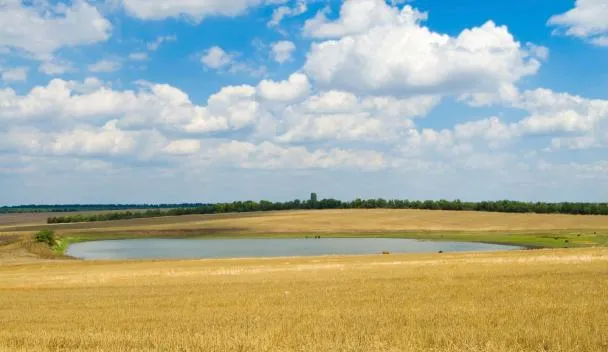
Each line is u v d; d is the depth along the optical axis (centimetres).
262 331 1625
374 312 1972
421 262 4966
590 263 4016
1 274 5225
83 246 12294
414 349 1359
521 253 5941
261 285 3219
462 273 3544
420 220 16938
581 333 1484
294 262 5716
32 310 2384
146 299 2678
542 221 16288
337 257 6469
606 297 2253
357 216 18025
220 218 18838
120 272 4938
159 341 1502
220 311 2152
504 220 16588
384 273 3822
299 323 1758
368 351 1348
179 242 13050
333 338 1507
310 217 18062
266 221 17425
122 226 17588
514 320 1722
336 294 2630
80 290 3316
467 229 15125
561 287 2591
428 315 1864
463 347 1374
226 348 1402
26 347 1478
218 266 5416
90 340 1548
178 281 3719
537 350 1346
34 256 8812
